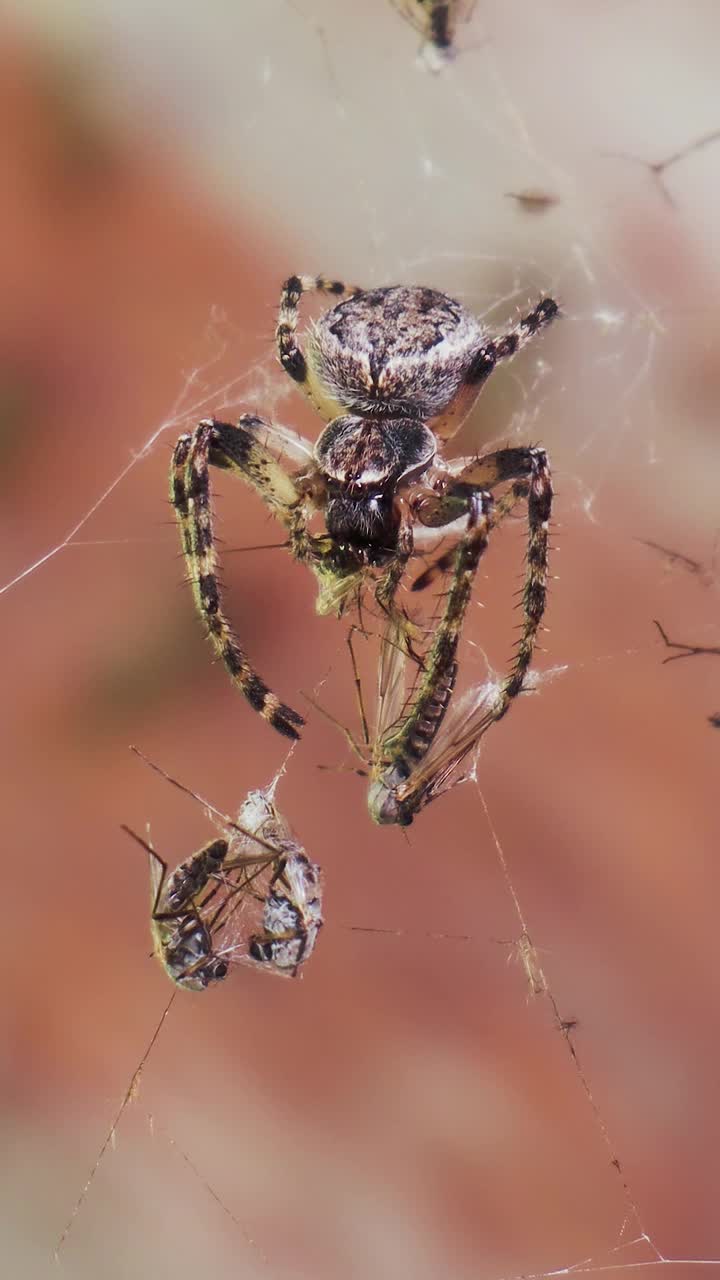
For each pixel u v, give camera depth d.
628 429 0.20
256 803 0.16
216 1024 0.18
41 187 0.21
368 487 0.16
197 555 0.16
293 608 0.19
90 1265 0.18
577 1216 0.18
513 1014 0.18
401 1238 0.18
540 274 0.20
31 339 0.20
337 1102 0.18
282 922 0.16
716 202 0.21
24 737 0.19
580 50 0.23
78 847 0.19
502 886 0.18
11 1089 0.18
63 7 0.22
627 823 0.18
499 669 0.18
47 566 0.19
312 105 0.22
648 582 0.19
